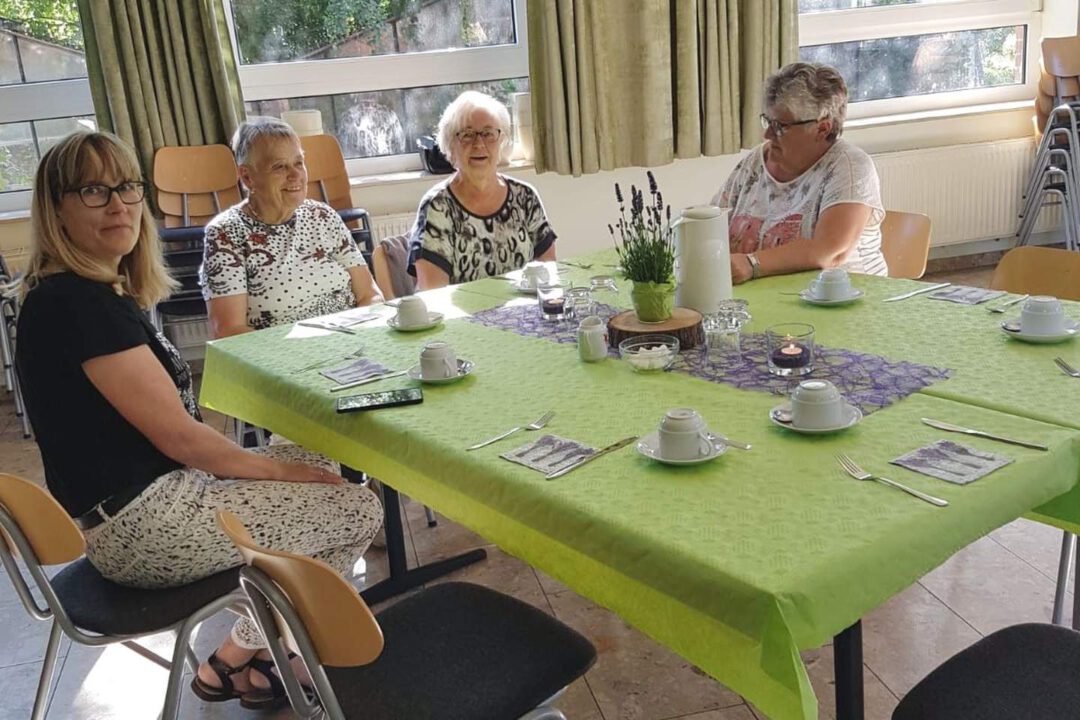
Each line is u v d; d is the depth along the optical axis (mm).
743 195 2914
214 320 2768
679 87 4641
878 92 5316
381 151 4863
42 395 1802
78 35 4500
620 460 1524
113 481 1812
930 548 1251
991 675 1406
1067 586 2363
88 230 1822
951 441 1471
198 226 4273
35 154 4586
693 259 2166
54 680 2369
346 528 1968
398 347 2270
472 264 3098
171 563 1824
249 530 1867
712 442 1526
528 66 4695
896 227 2910
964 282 5125
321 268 2906
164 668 2168
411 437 1719
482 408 1819
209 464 1872
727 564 1190
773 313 2236
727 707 2078
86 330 1769
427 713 1456
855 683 1394
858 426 1561
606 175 4793
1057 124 4949
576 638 1599
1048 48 4945
